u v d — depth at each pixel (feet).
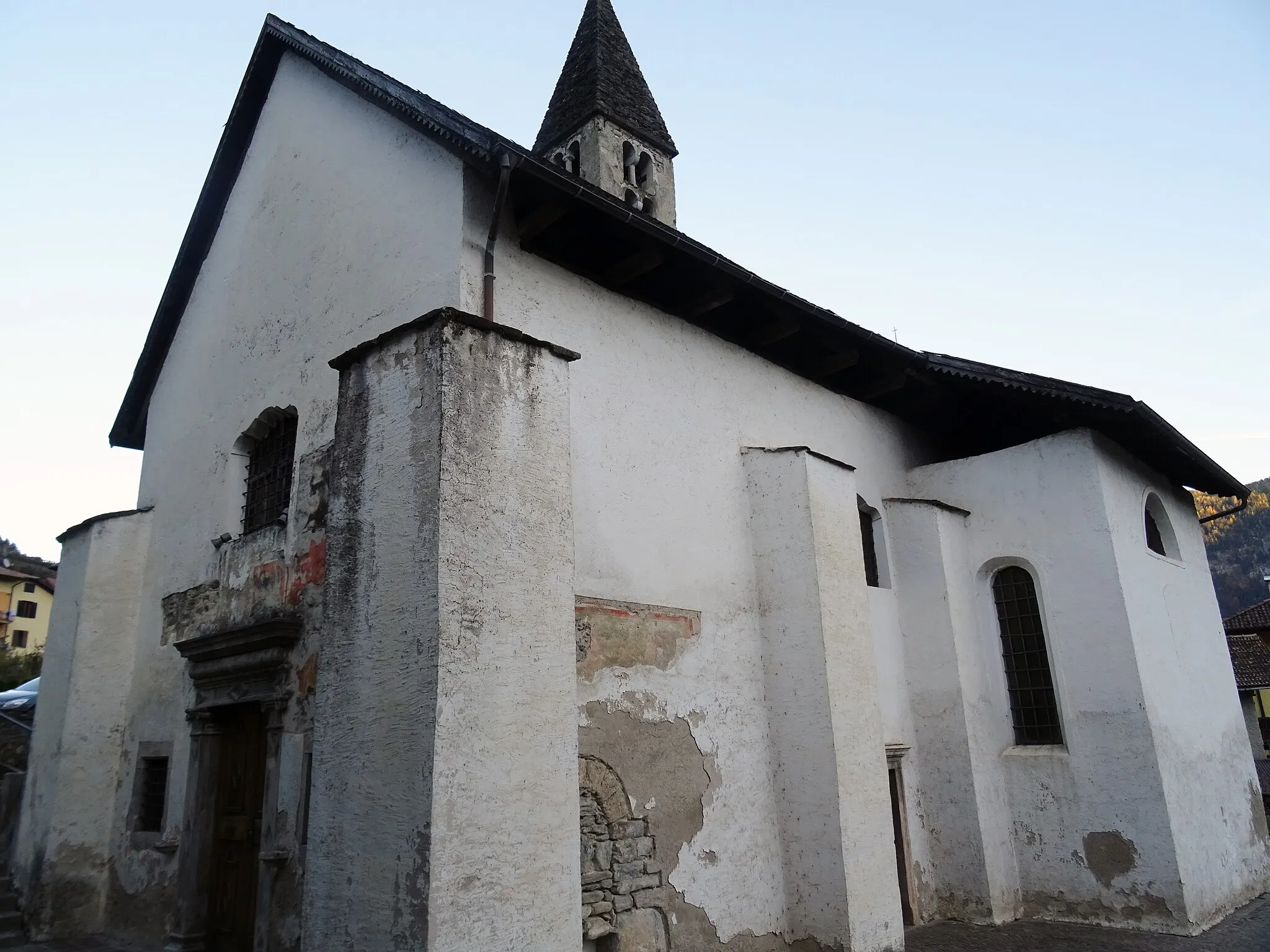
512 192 22.58
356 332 24.22
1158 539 37.88
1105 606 30.78
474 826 13.83
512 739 14.75
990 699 32.27
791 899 24.57
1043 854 30.30
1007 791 31.32
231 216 32.96
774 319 29.27
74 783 28.94
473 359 16.20
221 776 25.52
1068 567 31.86
